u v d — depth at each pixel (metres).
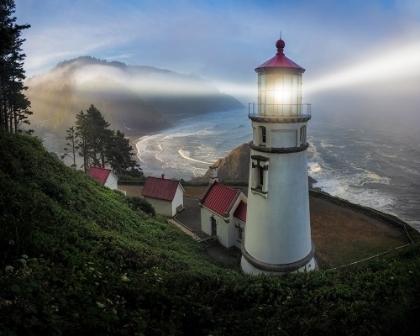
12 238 9.12
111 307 7.32
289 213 18.00
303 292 11.95
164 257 16.11
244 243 21.08
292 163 17.59
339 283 12.58
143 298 8.65
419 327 6.93
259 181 18.55
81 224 14.51
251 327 8.77
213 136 152.75
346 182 69.75
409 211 54.16
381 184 67.75
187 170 91.12
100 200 22.66
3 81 39.00
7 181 14.65
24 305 5.66
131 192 41.72
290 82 17.16
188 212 34.72
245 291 11.66
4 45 19.52
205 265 18.47
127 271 11.22
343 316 9.38
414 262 12.94
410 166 79.44
